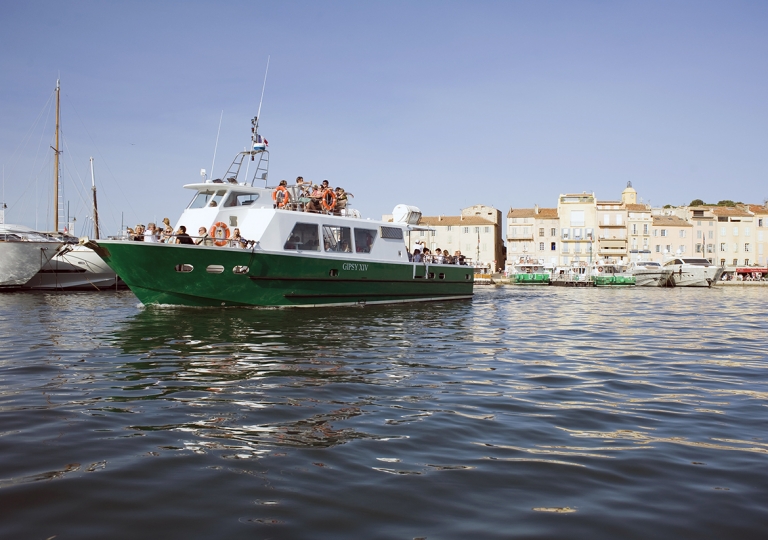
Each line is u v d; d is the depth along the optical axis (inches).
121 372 354.6
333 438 224.4
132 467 190.4
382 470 189.8
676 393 312.7
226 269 722.2
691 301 1360.7
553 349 483.5
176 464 193.8
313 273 803.4
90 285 1412.4
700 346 513.0
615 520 155.5
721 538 146.3
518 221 3496.6
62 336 512.7
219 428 236.8
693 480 183.9
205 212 802.8
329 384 324.5
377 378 344.2
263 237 748.0
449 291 1075.9
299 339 506.6
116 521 152.0
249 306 764.0
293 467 191.8
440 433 231.9
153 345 462.9
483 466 194.9
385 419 252.8
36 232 1424.7
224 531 147.0
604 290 2181.3
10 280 1286.9
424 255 1027.3
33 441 217.3
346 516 155.9
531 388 322.3
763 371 384.2
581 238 3437.5
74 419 248.5
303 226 795.4
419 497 168.7
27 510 157.6
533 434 233.0
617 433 235.9
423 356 431.2
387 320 685.9
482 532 147.8
